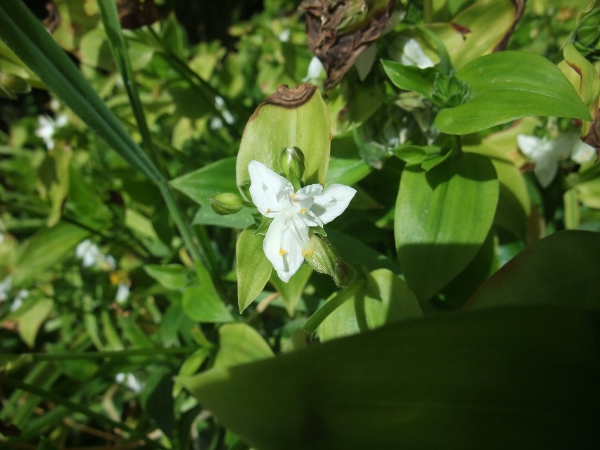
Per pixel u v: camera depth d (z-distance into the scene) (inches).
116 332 5.4
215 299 4.0
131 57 4.8
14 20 2.7
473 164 3.1
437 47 3.1
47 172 5.1
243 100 7.5
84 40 4.5
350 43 2.9
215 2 14.3
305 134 2.7
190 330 4.5
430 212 3.0
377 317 2.7
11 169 7.2
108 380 5.3
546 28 5.0
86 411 3.8
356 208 3.7
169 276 4.3
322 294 3.8
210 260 4.1
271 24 8.2
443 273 2.8
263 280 2.6
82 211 5.5
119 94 7.0
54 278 6.1
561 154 3.6
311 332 2.5
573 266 2.4
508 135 3.9
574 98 2.4
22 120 8.4
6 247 6.7
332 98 3.5
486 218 2.9
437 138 3.3
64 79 3.0
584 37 2.8
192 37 14.6
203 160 6.5
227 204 2.6
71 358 3.8
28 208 5.7
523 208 3.5
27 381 5.1
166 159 6.8
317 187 2.5
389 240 4.0
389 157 3.8
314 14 3.0
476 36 3.3
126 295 5.7
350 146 3.6
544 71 2.6
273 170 2.8
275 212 2.5
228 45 13.8
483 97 2.7
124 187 5.1
